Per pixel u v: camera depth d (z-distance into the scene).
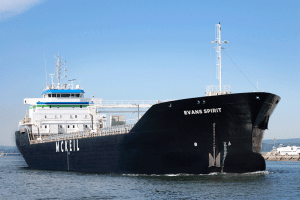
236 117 36.91
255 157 38.66
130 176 42.59
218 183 35.03
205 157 38.75
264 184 34.88
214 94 40.12
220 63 40.31
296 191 32.25
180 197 30.11
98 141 48.56
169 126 40.00
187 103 38.28
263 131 39.41
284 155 131.75
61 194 33.84
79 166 53.00
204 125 38.25
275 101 38.53
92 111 53.59
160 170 41.38
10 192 36.22
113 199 30.66
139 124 42.38
